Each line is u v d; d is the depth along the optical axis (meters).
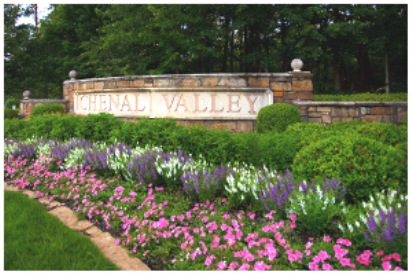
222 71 16.17
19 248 2.95
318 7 12.23
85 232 3.41
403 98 8.88
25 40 18.52
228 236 2.88
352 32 12.48
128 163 4.41
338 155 3.50
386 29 14.00
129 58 14.52
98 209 3.77
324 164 3.50
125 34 13.35
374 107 6.69
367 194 3.32
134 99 7.78
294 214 3.02
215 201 3.64
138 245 3.02
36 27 19.91
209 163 4.75
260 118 6.45
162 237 3.06
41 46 19.19
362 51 15.95
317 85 15.51
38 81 19.03
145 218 3.45
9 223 3.41
